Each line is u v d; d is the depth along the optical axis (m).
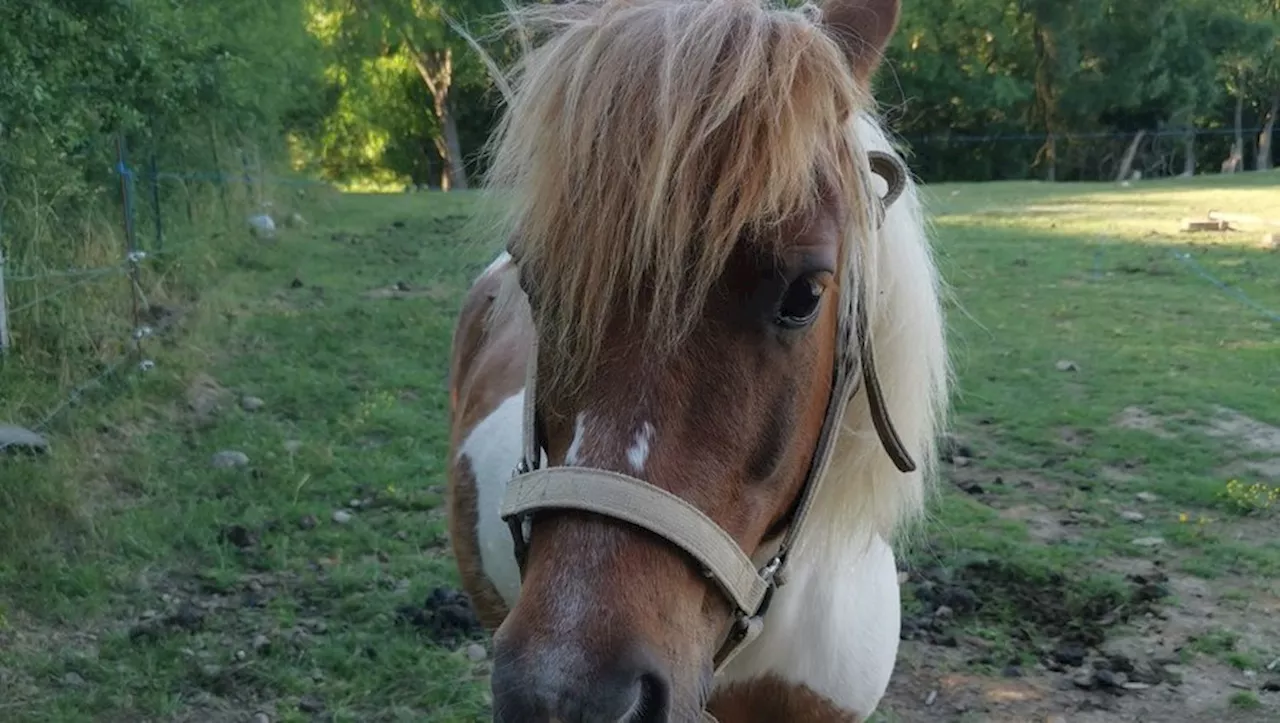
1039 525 4.45
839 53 1.41
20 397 4.84
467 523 2.31
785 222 1.27
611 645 1.19
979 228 13.72
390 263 10.41
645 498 1.26
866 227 1.43
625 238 1.24
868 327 1.51
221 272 8.91
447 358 6.89
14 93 4.77
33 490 4.11
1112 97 30.53
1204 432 5.57
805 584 1.80
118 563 3.92
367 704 3.18
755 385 1.30
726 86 1.25
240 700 3.18
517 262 1.42
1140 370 6.66
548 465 1.39
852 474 1.71
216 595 3.77
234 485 4.66
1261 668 3.40
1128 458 5.20
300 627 3.56
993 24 30.20
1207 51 31.92
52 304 5.64
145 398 5.47
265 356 6.67
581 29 1.36
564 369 1.32
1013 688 3.29
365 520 4.43
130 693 3.17
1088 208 16.33
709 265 1.24
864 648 1.90
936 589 3.83
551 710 1.15
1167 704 3.21
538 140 1.32
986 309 8.52
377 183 28.80
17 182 5.65
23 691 3.15
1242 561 4.12
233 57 8.34
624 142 1.24
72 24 5.04
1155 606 3.77
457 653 3.41
